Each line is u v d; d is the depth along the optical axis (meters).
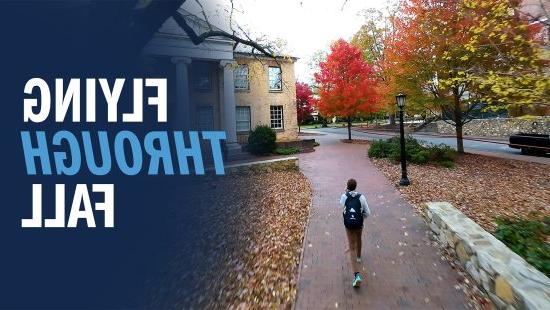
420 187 11.45
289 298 5.24
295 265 6.34
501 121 26.95
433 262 6.10
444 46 14.22
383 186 11.99
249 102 25.23
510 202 9.63
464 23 12.53
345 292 5.26
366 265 6.13
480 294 5.00
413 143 17.03
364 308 4.81
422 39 15.01
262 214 9.70
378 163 16.44
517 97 9.94
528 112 13.67
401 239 7.23
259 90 25.58
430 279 5.52
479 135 29.11
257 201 11.05
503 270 4.53
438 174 13.45
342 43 25.78
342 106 25.41
